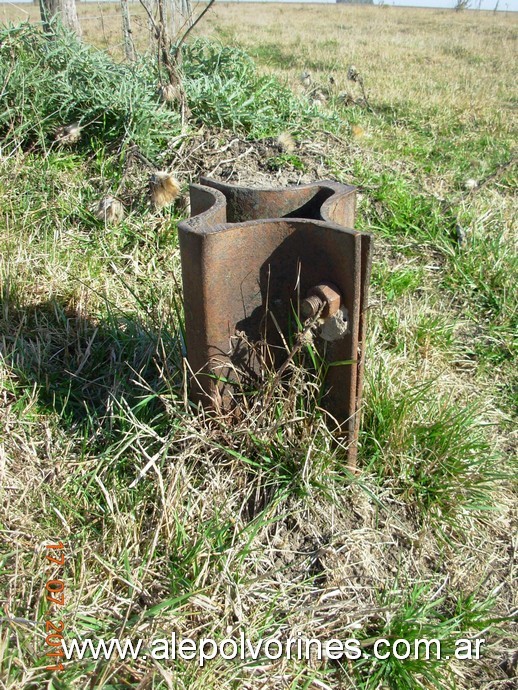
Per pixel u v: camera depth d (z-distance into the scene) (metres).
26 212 1.12
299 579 0.65
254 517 0.69
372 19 8.05
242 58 1.77
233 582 0.61
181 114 1.42
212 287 0.66
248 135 1.44
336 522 0.70
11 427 0.76
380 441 0.76
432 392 0.89
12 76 1.34
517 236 1.35
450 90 3.00
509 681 0.61
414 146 1.94
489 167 1.87
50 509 0.67
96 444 0.75
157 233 1.15
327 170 1.43
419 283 1.19
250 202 0.77
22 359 0.83
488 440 0.86
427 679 0.59
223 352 0.70
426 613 0.64
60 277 0.99
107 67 1.45
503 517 0.76
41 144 1.34
